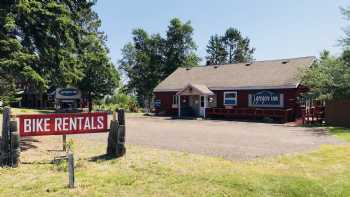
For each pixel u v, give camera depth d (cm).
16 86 1419
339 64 2527
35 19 1309
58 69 1420
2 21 1195
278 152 1179
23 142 1384
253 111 3081
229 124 2597
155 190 714
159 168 894
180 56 6525
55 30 1363
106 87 4600
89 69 4262
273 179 788
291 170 884
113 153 1086
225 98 3384
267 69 3397
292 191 707
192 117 3409
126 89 6844
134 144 1373
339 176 824
